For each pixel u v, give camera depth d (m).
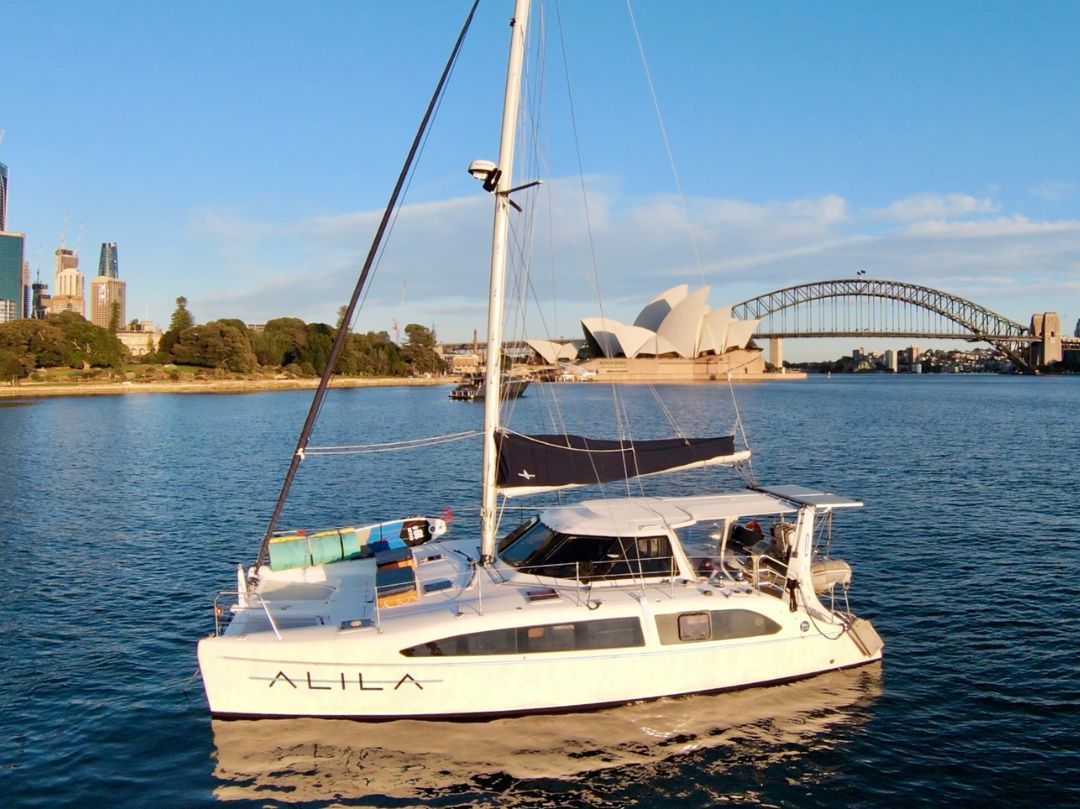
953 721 13.13
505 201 13.36
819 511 15.66
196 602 20.17
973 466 44.38
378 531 15.95
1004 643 16.59
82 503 34.44
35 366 142.75
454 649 12.28
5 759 12.25
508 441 13.57
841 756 12.01
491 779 11.32
